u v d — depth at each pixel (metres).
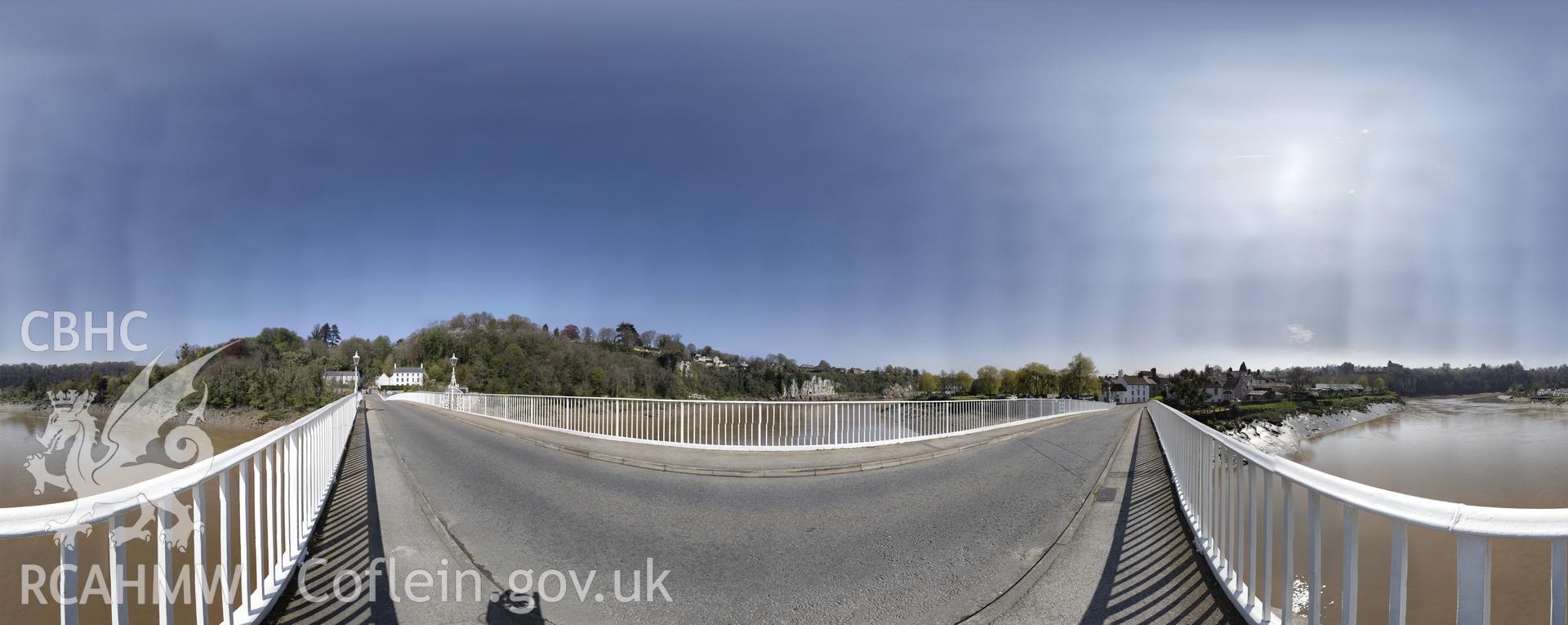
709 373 87.31
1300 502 14.76
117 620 2.45
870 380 82.25
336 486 7.97
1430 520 2.15
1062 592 4.23
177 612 5.23
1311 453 38.91
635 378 67.19
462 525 6.03
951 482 8.51
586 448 11.50
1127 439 15.16
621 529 5.96
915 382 82.12
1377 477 29.88
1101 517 6.27
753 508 6.86
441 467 9.73
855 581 4.57
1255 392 78.44
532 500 7.19
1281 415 57.22
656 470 9.50
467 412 27.09
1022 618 3.84
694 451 11.25
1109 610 3.88
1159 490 7.72
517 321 84.25
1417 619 8.48
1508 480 28.53
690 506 6.97
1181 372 78.12
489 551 5.19
